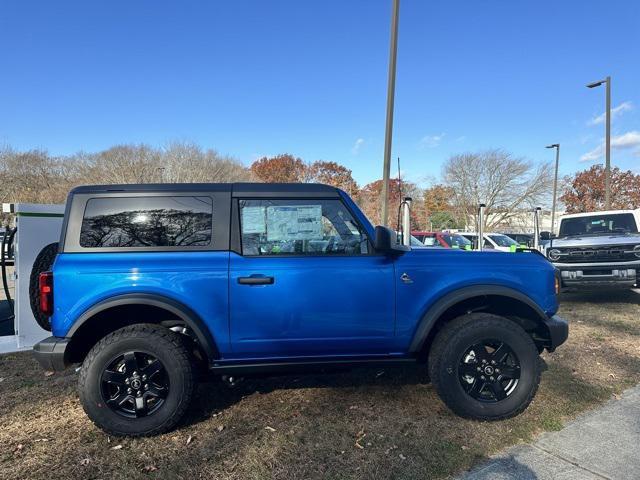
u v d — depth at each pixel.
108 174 33.53
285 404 4.07
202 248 3.62
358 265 3.69
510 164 38.72
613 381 4.59
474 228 38.56
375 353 3.81
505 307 4.09
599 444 3.38
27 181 37.41
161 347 3.47
